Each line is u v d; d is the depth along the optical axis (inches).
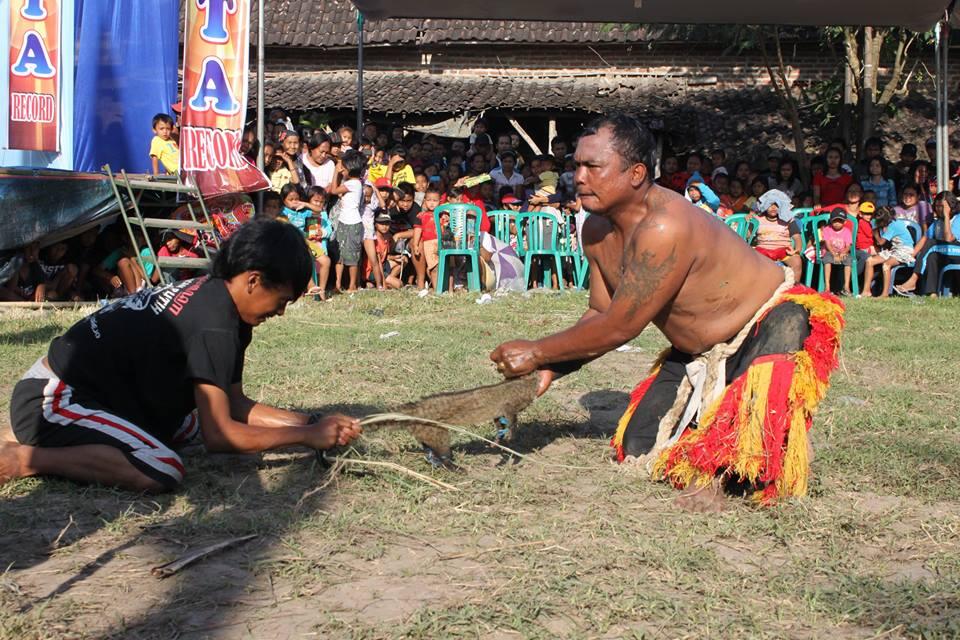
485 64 810.2
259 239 154.5
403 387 249.8
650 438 176.4
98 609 116.2
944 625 115.7
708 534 145.9
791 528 148.2
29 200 404.8
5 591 120.3
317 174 511.2
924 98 776.9
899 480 172.6
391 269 545.3
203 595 120.5
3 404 220.2
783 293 165.2
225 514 147.5
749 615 117.5
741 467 154.6
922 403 242.4
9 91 434.6
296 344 314.5
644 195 162.9
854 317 416.5
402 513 151.3
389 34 797.2
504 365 171.0
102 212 417.7
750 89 793.6
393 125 765.3
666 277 157.6
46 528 141.9
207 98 446.0
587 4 453.1
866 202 538.3
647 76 799.7
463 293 502.6
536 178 562.6
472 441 194.5
